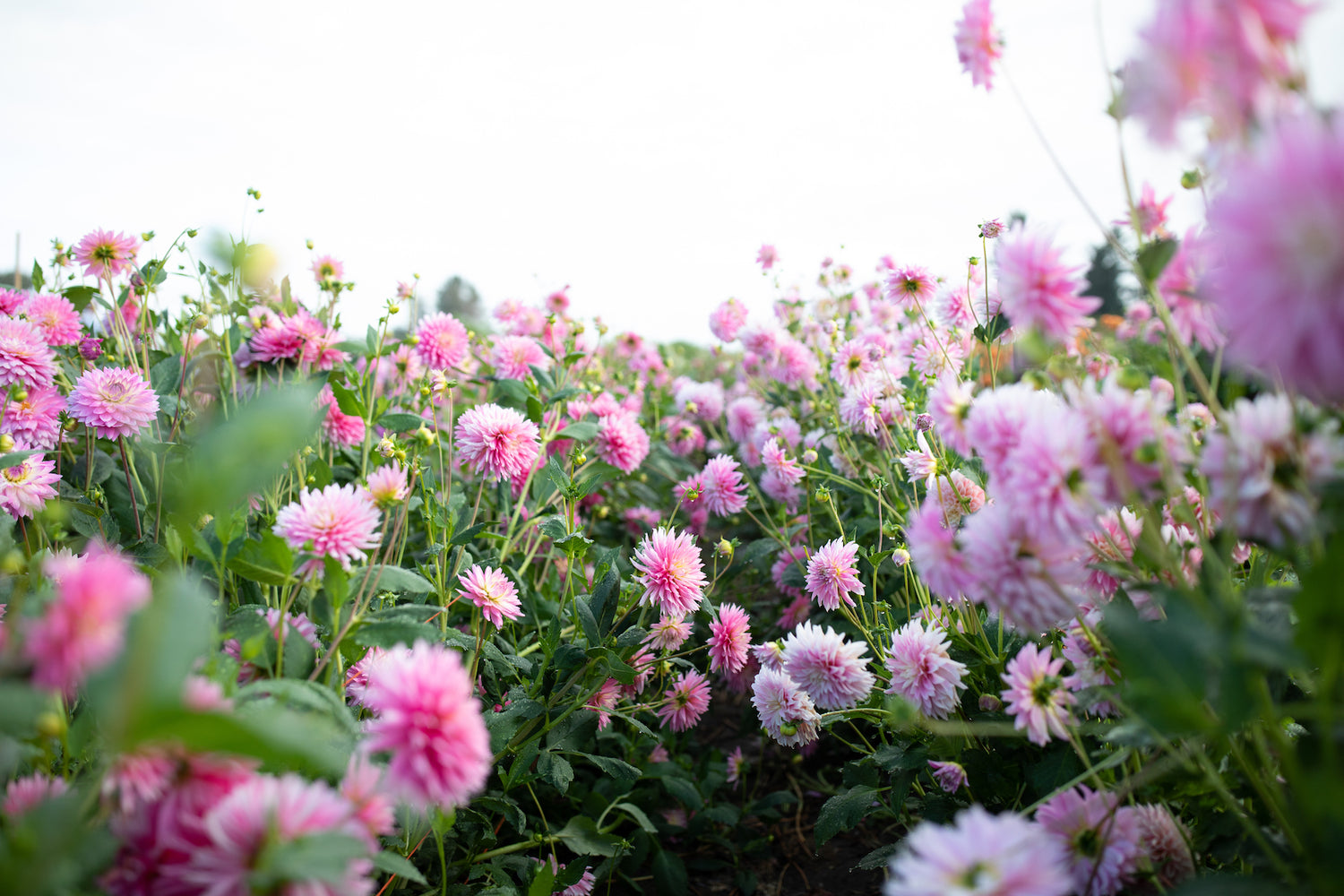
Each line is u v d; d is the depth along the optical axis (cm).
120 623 90
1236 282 82
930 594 213
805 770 269
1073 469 108
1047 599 116
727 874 228
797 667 178
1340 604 84
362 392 236
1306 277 76
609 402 305
